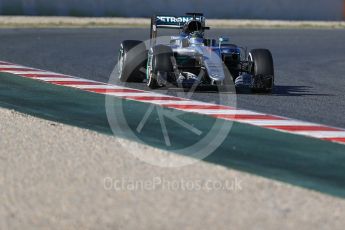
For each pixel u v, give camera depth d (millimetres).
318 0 127188
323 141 32062
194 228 20359
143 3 115625
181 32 47500
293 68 63781
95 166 26125
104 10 114938
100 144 29453
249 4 123188
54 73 52938
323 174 26781
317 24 120188
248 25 111875
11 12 108875
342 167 27828
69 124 34250
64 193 23062
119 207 21953
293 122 36031
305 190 24359
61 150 28188
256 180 25188
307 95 46344
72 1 112812
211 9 119438
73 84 47375
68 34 87438
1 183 23828
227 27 106562
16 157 26984
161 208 21953
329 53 78312
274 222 21031
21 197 22562
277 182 25141
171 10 116250
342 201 23422
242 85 44156
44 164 26156
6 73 52156
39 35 84500
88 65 59188
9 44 73438
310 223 21094
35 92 43844
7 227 20172
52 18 107312
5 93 43312
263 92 45656
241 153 29453
